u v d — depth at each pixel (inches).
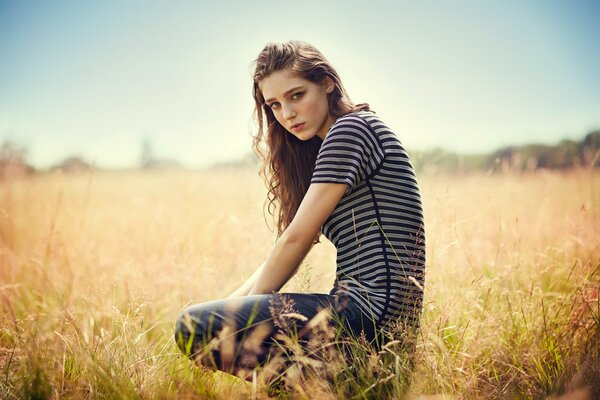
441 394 71.3
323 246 141.6
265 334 68.7
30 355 77.4
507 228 139.8
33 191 224.1
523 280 116.4
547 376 79.1
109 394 73.9
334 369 68.7
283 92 77.4
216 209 177.5
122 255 151.2
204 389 75.4
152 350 88.8
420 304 75.1
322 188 71.8
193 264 123.3
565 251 124.6
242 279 124.1
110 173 378.3
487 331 87.0
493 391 76.6
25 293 123.5
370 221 72.8
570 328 87.4
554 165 297.0
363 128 72.6
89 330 96.8
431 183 157.9
